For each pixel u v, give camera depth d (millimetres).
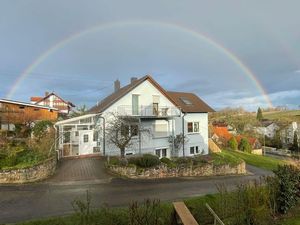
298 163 16562
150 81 29281
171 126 30406
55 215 10828
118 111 26906
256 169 31469
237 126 85812
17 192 14266
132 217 7516
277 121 92312
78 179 17531
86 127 26297
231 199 9969
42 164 17547
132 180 18531
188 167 22375
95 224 8281
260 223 9359
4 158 17203
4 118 31438
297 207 11562
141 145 27625
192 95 36875
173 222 9375
